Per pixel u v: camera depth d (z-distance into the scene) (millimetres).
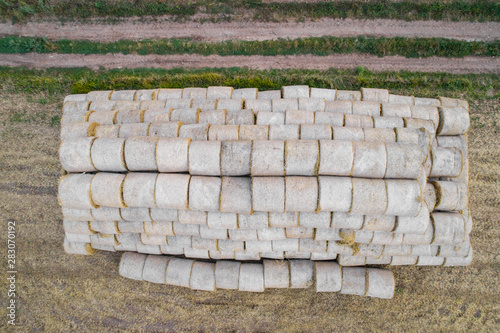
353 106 10820
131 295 12008
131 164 9734
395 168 9133
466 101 11703
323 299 11750
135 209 10094
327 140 9312
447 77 12305
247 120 10445
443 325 11633
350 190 9016
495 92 12297
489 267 11766
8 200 12391
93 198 9727
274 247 10531
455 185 10055
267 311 11773
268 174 9406
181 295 11930
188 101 11188
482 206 11945
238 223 9797
